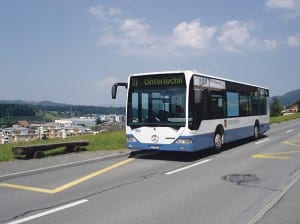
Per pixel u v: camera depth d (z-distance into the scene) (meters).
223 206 7.42
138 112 14.20
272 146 18.70
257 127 22.08
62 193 8.64
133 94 14.34
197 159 14.26
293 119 54.59
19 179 10.38
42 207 7.45
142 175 10.85
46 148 14.36
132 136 14.24
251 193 8.51
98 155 14.69
